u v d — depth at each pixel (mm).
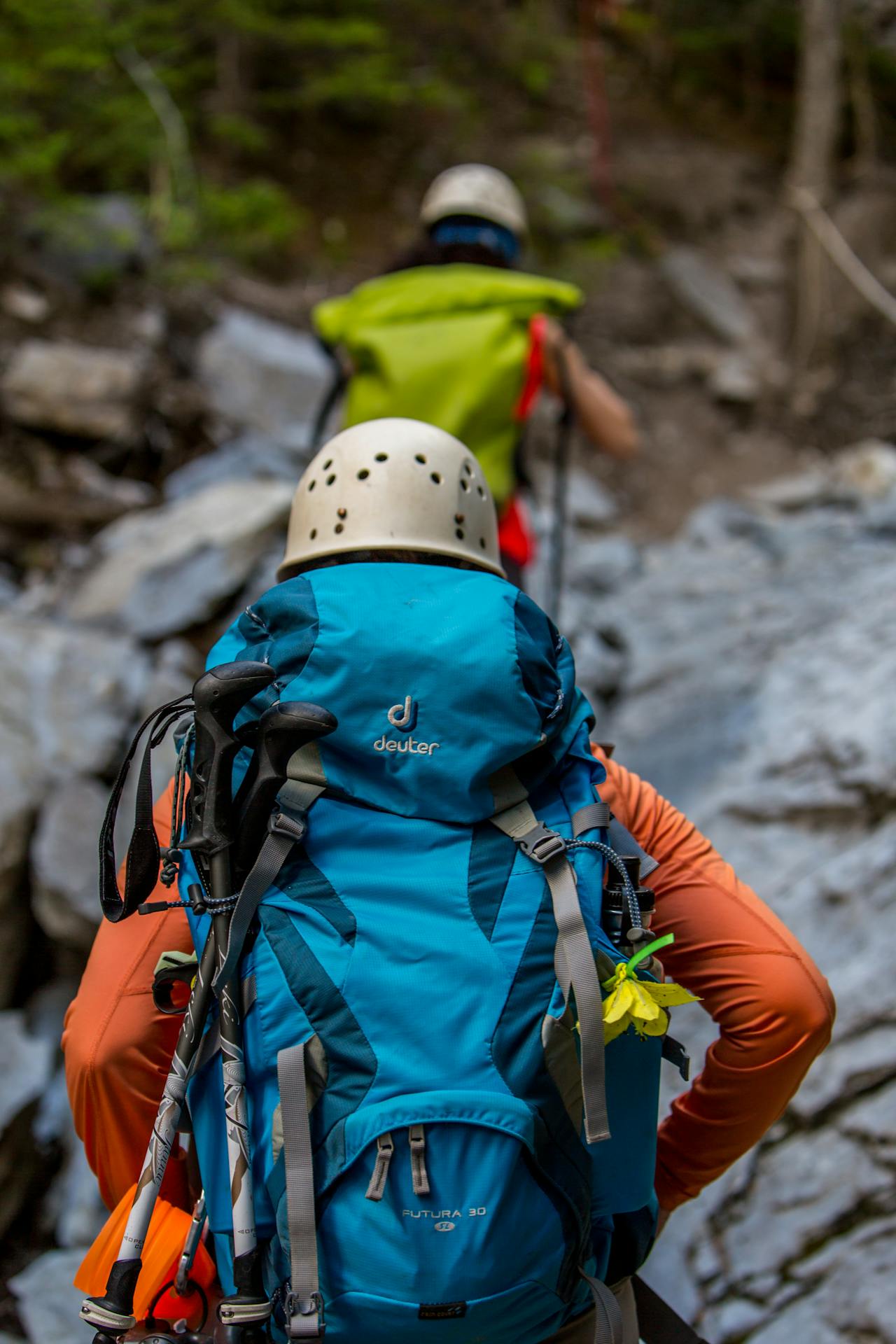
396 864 1168
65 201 5449
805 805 3006
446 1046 1084
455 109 7344
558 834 1205
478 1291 1040
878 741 3016
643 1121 1198
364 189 6848
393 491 1406
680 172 7512
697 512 5555
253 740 1224
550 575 4340
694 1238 2289
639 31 8281
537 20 7887
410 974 1105
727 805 3133
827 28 6316
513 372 2695
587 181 7223
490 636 1233
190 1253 1209
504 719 1201
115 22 6203
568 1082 1105
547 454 5762
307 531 1452
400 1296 1031
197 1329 1258
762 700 3449
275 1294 1088
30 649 3568
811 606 3949
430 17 7785
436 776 1183
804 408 6344
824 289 6430
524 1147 1069
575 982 1115
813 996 1278
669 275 6898
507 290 2764
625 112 7914
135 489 4734
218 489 4488
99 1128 1310
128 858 1228
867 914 2625
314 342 5719
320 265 6285
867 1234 2139
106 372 4848
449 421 2650
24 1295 2412
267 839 1162
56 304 5203
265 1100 1101
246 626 1320
